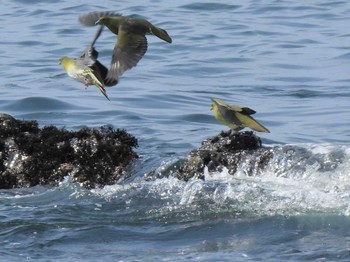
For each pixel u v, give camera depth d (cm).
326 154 1441
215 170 1466
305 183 1415
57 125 2112
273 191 1399
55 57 2833
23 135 1581
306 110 2247
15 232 1332
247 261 1205
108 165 1538
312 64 2752
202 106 2303
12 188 1527
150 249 1271
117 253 1257
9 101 2320
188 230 1329
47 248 1282
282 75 2641
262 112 2238
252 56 2855
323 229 1303
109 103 2309
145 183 1466
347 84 2517
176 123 2136
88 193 1466
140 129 2059
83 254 1258
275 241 1276
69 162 1545
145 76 2609
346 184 1399
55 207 1423
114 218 1380
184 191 1429
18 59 2825
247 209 1373
